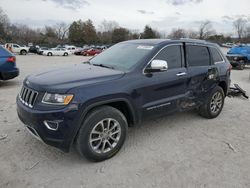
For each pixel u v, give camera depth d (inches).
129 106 137.8
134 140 159.2
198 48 186.1
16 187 109.7
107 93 126.3
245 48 661.9
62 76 132.8
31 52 1616.6
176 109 167.3
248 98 290.0
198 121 198.1
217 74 196.5
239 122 200.4
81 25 3368.6
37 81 128.8
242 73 573.9
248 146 156.4
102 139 130.5
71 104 116.2
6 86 320.5
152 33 3604.8
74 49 1764.3
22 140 153.2
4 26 3115.2
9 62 312.3
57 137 117.6
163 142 157.6
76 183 114.0
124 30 3585.1
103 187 111.8
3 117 193.5
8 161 129.6
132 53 160.4
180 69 167.0
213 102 201.6
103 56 179.5
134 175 121.1
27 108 123.3
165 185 114.2
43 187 110.4
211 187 113.6
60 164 128.8
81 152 125.1
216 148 152.1
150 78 147.3
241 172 126.2
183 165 131.3
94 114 124.4
